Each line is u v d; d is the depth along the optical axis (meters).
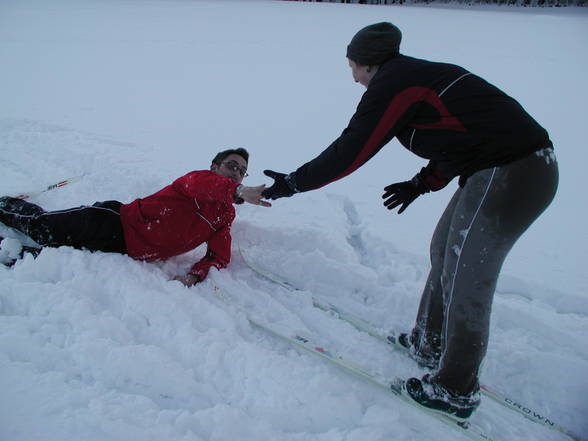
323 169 1.69
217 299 2.31
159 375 1.77
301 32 14.29
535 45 13.41
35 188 3.42
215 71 8.90
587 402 2.03
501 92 1.51
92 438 1.46
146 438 1.50
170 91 7.32
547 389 2.11
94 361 1.78
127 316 2.03
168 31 13.56
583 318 2.56
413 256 3.06
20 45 10.48
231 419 1.62
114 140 4.77
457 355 1.70
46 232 2.36
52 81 7.48
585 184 4.59
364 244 3.29
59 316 1.96
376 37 1.59
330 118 6.31
